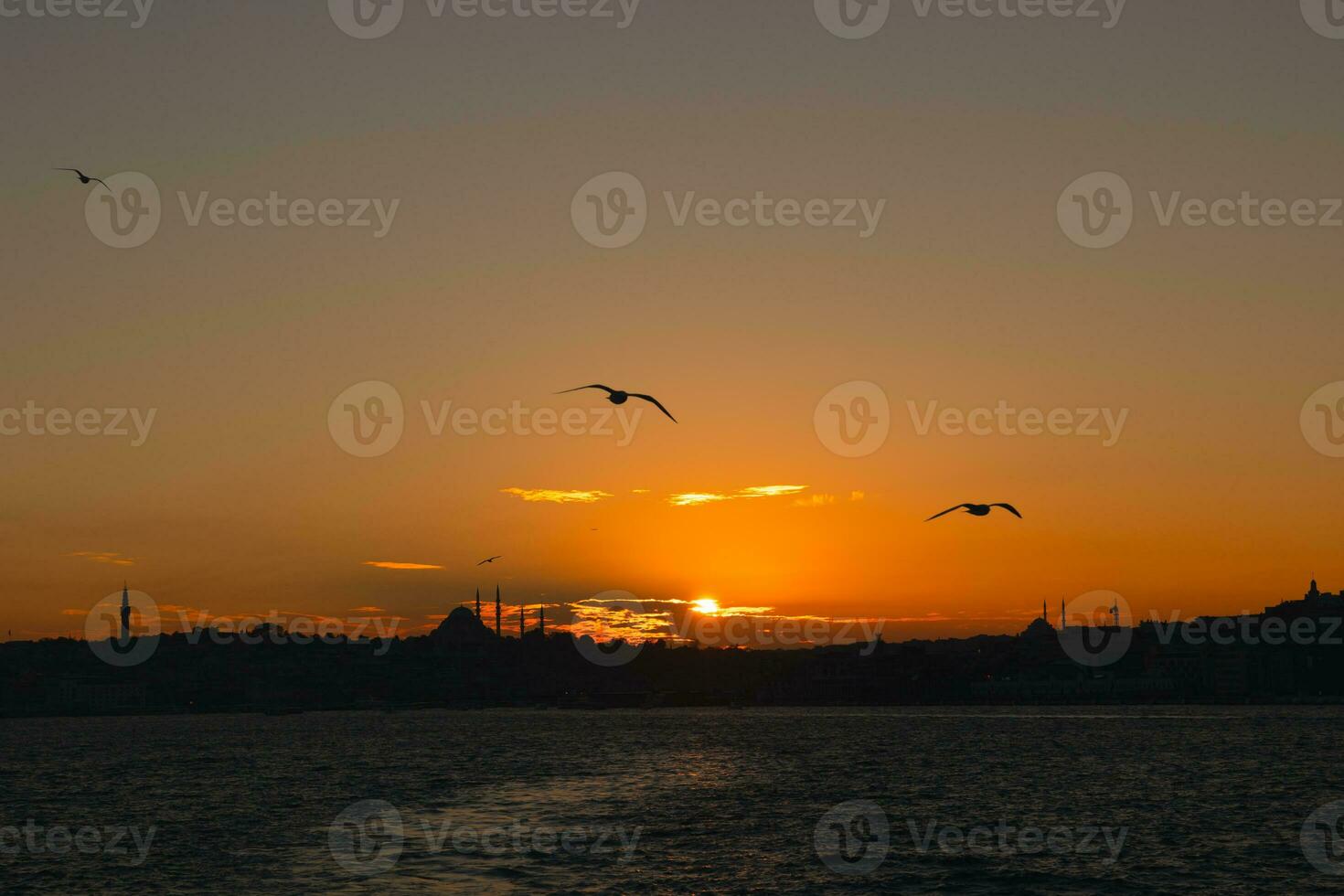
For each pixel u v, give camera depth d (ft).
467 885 290.76
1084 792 502.38
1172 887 288.51
